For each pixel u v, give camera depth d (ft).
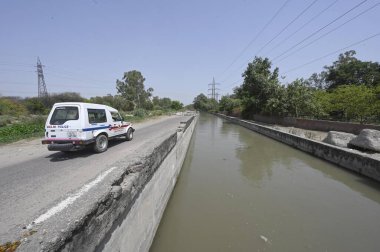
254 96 115.44
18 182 19.92
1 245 5.49
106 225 8.45
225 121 158.92
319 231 18.25
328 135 43.86
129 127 44.29
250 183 29.48
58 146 28.35
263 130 78.89
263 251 15.71
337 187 27.99
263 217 20.45
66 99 153.28
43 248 5.45
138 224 12.61
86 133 29.48
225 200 24.04
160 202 18.84
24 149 35.83
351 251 15.81
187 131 50.47
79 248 6.75
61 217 6.77
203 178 31.45
